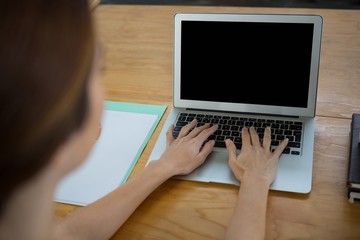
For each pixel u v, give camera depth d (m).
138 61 1.26
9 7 0.28
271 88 0.91
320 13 1.43
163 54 1.29
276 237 0.66
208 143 0.83
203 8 1.53
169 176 0.77
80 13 0.31
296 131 0.87
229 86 0.93
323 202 0.72
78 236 0.64
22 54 0.27
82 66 0.30
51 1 0.29
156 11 1.57
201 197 0.75
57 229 0.63
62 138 0.31
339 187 0.75
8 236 0.36
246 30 0.89
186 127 0.89
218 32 0.91
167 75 1.18
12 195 0.32
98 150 0.87
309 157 0.80
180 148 0.81
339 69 1.14
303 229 0.67
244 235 0.62
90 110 0.34
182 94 0.97
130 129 0.94
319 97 1.02
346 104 0.99
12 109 0.28
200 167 0.81
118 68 1.22
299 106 0.90
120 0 3.02
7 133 0.28
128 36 1.41
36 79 0.28
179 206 0.73
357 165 0.74
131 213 0.71
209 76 0.94
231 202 0.73
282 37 0.87
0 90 0.27
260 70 0.90
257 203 0.68
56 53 0.29
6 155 0.29
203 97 0.96
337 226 0.68
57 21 0.29
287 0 3.03
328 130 0.90
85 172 0.81
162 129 0.92
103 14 1.58
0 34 0.27
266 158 0.78
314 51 0.87
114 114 0.99
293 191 0.73
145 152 0.87
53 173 0.34
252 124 0.90
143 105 1.03
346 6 2.93
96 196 0.76
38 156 0.30
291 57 0.88
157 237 0.68
